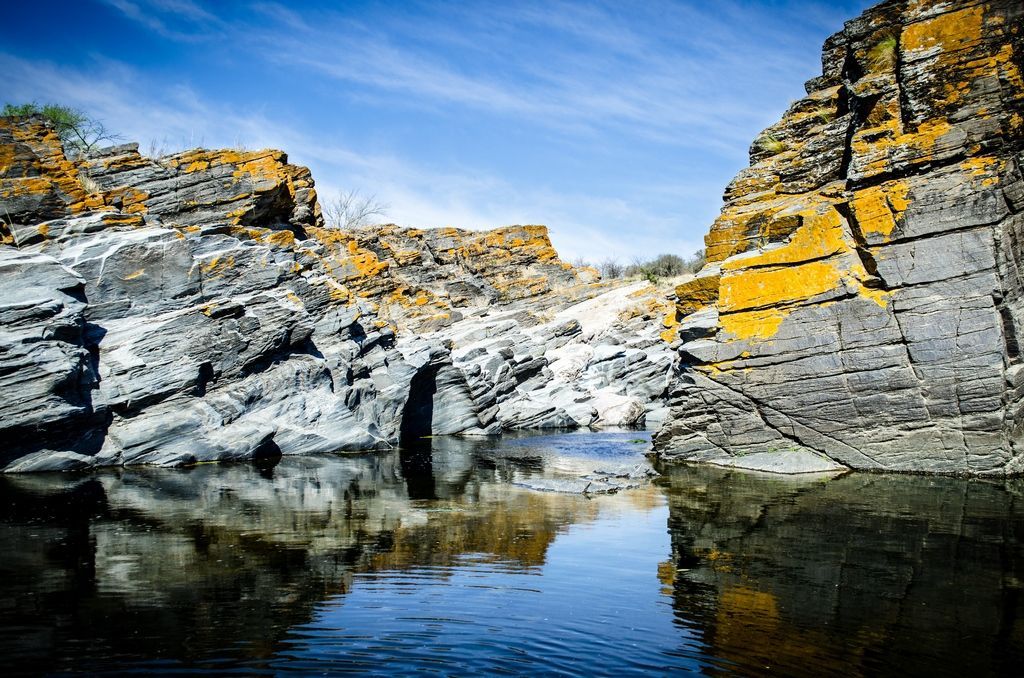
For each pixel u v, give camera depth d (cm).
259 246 2577
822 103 2434
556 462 2250
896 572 1060
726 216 2405
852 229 1931
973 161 1828
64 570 1041
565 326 4884
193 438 2102
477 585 1017
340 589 992
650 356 4228
